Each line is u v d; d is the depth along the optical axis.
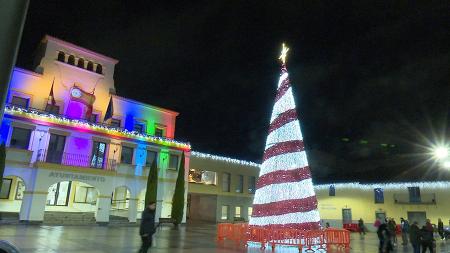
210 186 39.38
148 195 30.58
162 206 33.53
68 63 31.41
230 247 15.99
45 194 26.22
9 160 25.52
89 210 31.31
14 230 20.09
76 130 29.59
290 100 18.06
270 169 17.41
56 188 29.89
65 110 30.28
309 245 15.00
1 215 25.34
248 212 42.97
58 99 30.14
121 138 32.12
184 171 33.91
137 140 33.09
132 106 34.69
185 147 36.44
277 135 17.72
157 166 33.97
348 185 42.53
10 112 26.45
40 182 26.17
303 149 17.39
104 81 33.38
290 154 17.12
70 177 27.69
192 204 42.88
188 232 25.20
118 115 33.59
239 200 42.03
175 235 22.38
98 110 32.44
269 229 15.49
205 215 40.78
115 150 31.52
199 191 38.16
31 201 25.58
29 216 25.30
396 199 39.06
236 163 42.72
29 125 27.22
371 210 40.22
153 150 34.16
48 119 28.19
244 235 16.70
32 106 28.70
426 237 15.42
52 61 30.41
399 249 19.95
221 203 40.06
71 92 30.77
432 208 36.84
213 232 25.56
